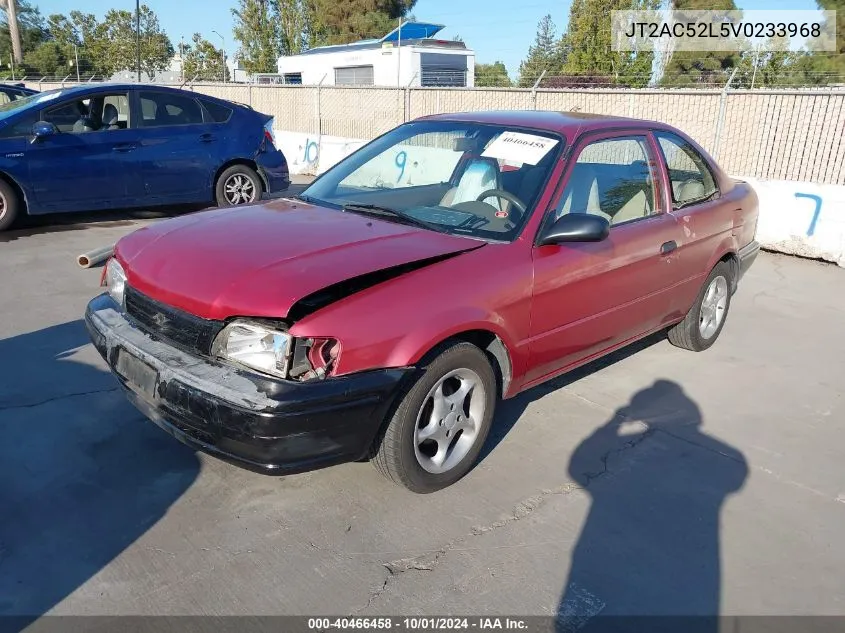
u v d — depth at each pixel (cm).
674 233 446
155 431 372
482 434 344
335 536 298
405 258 310
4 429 366
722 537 310
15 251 718
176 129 870
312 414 270
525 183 374
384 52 2398
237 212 377
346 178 435
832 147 922
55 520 299
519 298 338
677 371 494
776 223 857
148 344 306
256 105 1712
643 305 435
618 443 388
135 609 254
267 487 330
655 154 454
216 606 257
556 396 444
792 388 473
